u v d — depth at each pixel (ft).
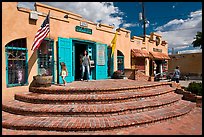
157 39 70.08
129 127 19.22
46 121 19.52
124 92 27.22
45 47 32.81
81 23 39.19
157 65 72.43
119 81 39.60
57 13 36.70
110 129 18.53
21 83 28.99
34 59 30.53
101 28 44.57
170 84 36.06
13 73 28.32
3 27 26.61
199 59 101.96
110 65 47.91
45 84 28.32
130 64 55.01
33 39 30.40
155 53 67.15
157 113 22.45
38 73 31.04
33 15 29.91
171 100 26.68
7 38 27.09
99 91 25.91
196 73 102.73
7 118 20.74
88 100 23.26
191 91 33.96
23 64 29.45
